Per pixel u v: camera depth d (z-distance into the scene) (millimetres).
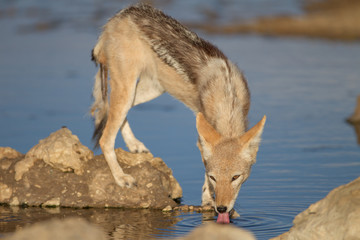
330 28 51062
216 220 13992
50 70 35094
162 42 16562
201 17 57250
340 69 35281
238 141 13227
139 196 15586
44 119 24031
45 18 58719
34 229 8617
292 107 26453
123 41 16531
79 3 68125
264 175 17234
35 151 16422
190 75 16078
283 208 14438
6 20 58094
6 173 16203
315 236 10117
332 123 23828
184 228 13336
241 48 43250
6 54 40844
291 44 45375
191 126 23734
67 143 15992
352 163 18281
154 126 23703
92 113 17688
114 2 68438
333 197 10562
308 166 18031
